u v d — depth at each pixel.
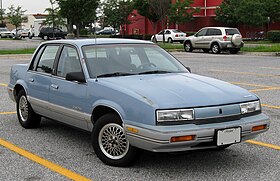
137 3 48.66
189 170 5.38
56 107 6.38
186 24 50.22
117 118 5.31
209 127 4.90
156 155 5.95
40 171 5.38
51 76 6.58
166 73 6.19
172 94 5.14
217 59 23.91
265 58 24.61
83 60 6.04
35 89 6.97
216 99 5.13
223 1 45.53
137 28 55.06
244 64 20.52
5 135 7.15
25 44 43.09
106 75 5.91
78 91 5.88
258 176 5.18
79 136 7.07
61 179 5.10
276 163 5.68
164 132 4.74
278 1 42.88
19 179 5.11
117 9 51.47
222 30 29.42
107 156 5.51
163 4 41.41
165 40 44.66
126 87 5.36
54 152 6.16
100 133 5.53
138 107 4.99
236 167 5.50
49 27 55.00
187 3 46.72
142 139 4.91
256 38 45.34
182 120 4.88
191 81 5.72
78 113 5.89
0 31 66.69
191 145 4.88
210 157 5.91
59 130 7.48
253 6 41.91
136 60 6.34
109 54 6.27
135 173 5.25
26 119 7.52
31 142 6.71
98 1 38.88
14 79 7.79
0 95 11.23
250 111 5.34
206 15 49.03
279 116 8.62
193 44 31.38
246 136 5.23
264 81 14.02
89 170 5.38
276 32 40.03
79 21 39.25
